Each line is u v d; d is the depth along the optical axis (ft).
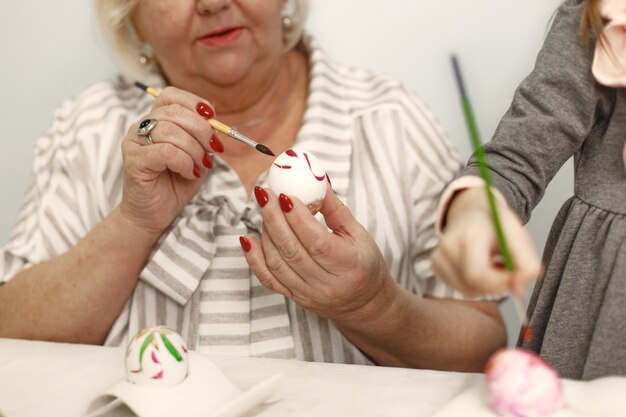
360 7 4.27
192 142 3.13
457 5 4.07
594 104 2.32
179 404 2.11
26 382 2.51
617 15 2.20
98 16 3.83
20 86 4.76
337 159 3.59
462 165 3.80
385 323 3.00
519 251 1.73
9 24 4.69
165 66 3.71
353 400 2.21
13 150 4.86
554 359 2.31
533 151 2.35
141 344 2.15
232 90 3.65
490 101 4.06
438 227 2.04
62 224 3.75
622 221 2.24
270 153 3.05
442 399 2.18
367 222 3.50
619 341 2.14
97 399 2.18
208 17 3.36
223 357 2.67
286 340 3.34
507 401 1.87
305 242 2.55
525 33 3.94
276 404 2.21
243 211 3.45
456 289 1.85
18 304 3.48
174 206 3.36
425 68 4.22
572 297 2.31
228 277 3.40
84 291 3.41
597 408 1.88
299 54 4.00
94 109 3.90
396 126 3.71
